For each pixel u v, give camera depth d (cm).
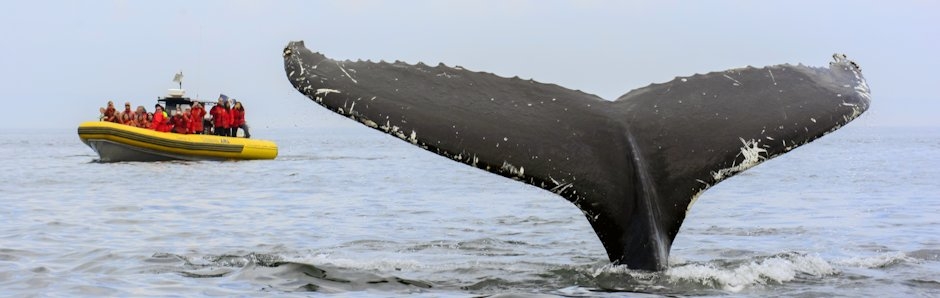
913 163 15650
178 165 13862
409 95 2723
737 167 2680
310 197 8206
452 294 2984
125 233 5191
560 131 2748
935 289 2973
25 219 6006
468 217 6034
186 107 15112
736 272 3058
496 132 2695
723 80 2906
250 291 3147
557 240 4544
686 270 2973
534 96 2834
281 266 3503
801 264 3350
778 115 2767
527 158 2673
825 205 7150
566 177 2680
